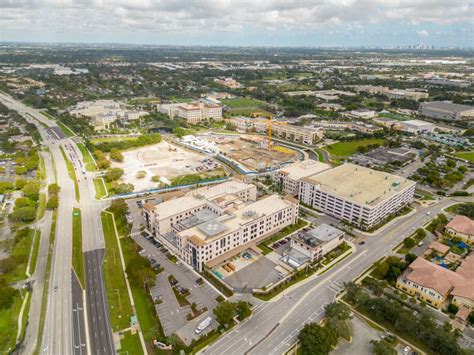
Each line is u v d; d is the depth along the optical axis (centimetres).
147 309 17600
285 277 19925
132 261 19838
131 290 18925
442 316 17362
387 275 19975
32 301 18062
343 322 15725
